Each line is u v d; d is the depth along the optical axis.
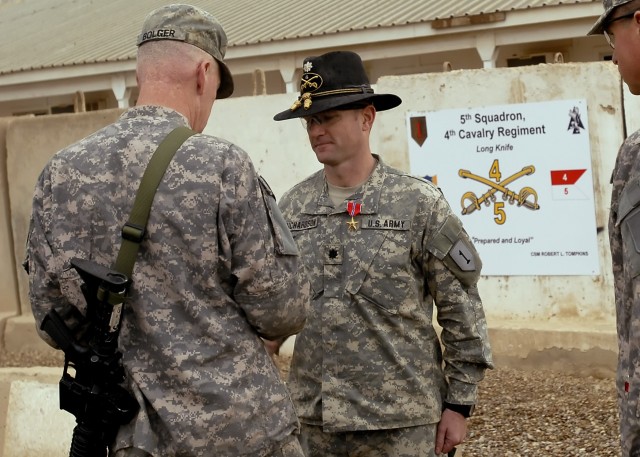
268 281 2.42
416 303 3.20
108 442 2.43
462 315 3.18
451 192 7.46
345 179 3.27
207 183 2.38
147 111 2.51
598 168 7.03
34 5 23.92
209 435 2.36
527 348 6.97
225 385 2.38
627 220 2.52
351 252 3.20
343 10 15.09
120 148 2.44
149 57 2.55
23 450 4.61
